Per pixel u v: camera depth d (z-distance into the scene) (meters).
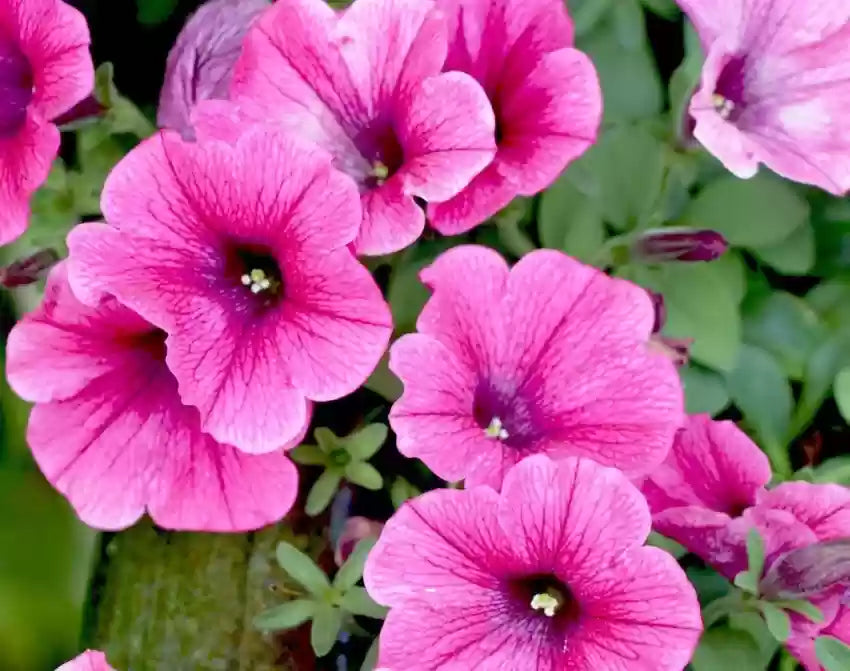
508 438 0.44
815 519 0.45
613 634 0.42
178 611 0.49
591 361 0.44
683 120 0.48
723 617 0.48
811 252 0.51
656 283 0.49
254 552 0.49
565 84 0.45
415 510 0.42
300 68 0.45
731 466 0.46
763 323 0.51
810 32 0.47
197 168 0.43
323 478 0.48
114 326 0.45
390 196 0.44
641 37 0.51
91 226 0.43
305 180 0.43
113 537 0.51
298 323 0.44
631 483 0.42
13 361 0.45
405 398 0.43
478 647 0.43
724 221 0.50
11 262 0.49
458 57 0.46
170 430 0.45
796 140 0.47
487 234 0.49
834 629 0.45
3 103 0.46
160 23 0.53
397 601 0.42
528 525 0.42
